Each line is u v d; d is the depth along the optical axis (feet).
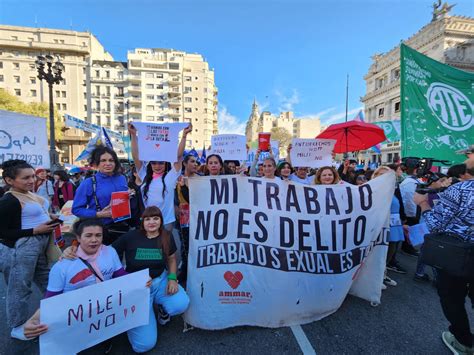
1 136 13.92
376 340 7.66
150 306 7.42
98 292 6.44
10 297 7.44
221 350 7.18
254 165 15.01
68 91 190.29
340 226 8.94
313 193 9.04
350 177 19.33
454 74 13.46
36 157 15.28
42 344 5.84
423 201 8.58
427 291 10.87
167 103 230.48
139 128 9.32
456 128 13.39
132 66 218.79
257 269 8.30
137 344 6.95
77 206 8.36
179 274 10.66
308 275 8.52
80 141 167.94
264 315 8.16
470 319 8.95
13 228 7.22
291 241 8.62
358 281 9.91
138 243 7.89
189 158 11.78
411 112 13.30
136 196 9.59
